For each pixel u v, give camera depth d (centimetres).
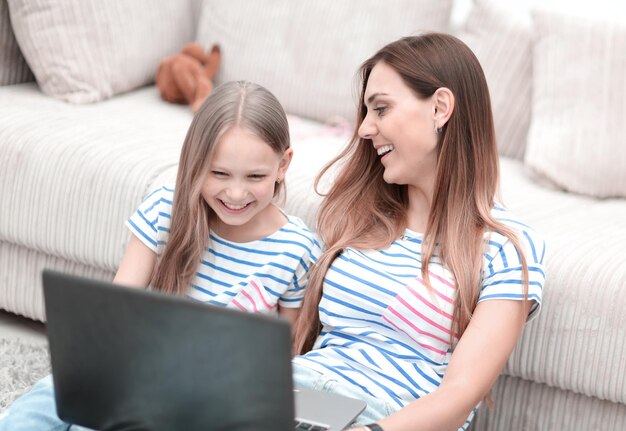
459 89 166
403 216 176
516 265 160
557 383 187
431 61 167
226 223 177
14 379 223
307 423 146
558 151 240
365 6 279
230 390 121
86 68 279
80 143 236
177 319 120
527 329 187
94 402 131
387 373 163
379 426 142
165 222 179
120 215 225
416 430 145
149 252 180
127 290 122
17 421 149
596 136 238
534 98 252
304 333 178
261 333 117
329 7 283
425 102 167
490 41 265
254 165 168
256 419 122
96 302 124
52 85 279
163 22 303
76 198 230
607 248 193
